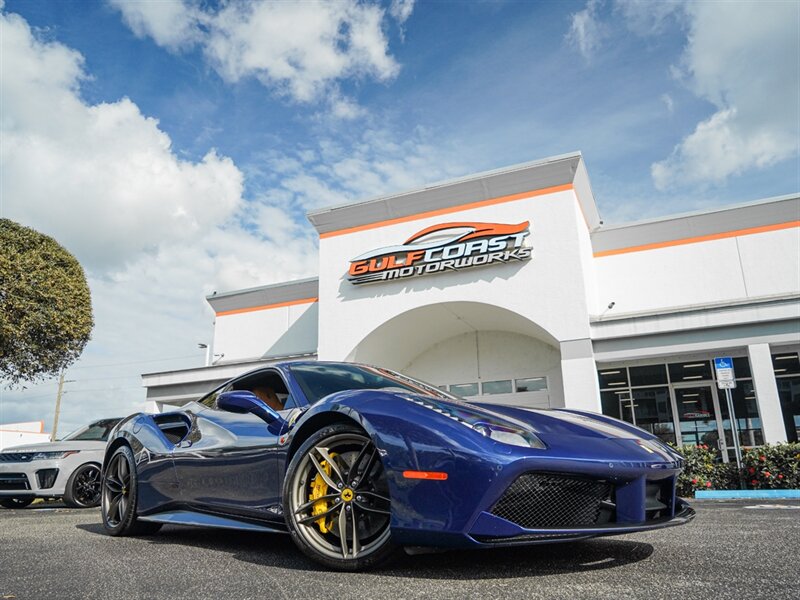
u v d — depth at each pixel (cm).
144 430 345
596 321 1095
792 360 1103
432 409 204
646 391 1176
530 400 1367
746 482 748
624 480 201
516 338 1423
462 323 1379
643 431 255
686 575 182
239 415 292
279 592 172
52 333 1077
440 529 182
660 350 1039
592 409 1038
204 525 279
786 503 570
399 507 191
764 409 952
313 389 271
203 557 240
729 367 786
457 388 1452
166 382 1512
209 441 289
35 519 473
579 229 1173
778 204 1195
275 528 242
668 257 1266
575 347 1080
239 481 262
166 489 311
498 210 1204
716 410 1118
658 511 218
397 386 280
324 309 1332
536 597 157
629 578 179
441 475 185
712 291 1215
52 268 1093
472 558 219
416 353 1510
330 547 208
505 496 182
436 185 1241
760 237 1208
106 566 222
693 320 1023
